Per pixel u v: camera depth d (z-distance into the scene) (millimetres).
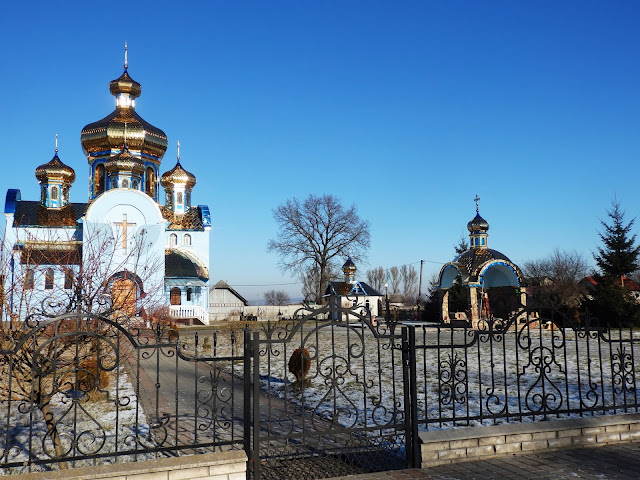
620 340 8016
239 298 58875
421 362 16672
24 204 44281
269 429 6570
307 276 61469
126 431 8828
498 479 6219
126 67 48438
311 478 6621
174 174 49969
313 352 19922
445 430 6988
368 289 50969
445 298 36875
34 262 11711
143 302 16766
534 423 7332
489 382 12555
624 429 7562
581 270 53188
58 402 10867
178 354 6461
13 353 5945
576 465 6609
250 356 6457
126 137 46031
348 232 54219
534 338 24469
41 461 5793
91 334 6355
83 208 45875
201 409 10570
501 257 35156
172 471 5867
